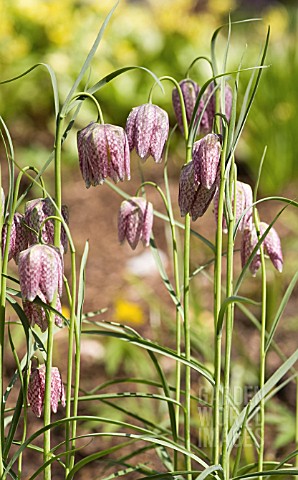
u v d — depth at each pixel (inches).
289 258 282.2
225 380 132.0
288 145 343.9
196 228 310.8
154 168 356.2
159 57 386.0
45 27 378.0
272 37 470.6
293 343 245.4
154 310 251.4
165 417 213.0
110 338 232.7
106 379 234.5
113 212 325.4
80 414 217.0
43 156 353.7
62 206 128.6
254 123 346.6
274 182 341.1
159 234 311.3
